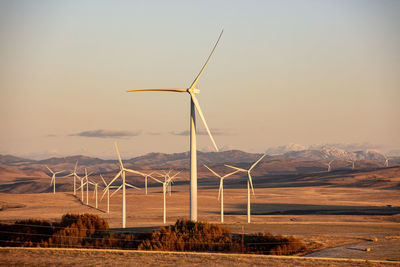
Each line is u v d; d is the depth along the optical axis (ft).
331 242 174.19
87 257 139.44
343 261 137.69
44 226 179.01
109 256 141.18
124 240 168.45
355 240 178.81
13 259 135.54
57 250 149.38
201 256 142.31
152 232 180.14
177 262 133.80
